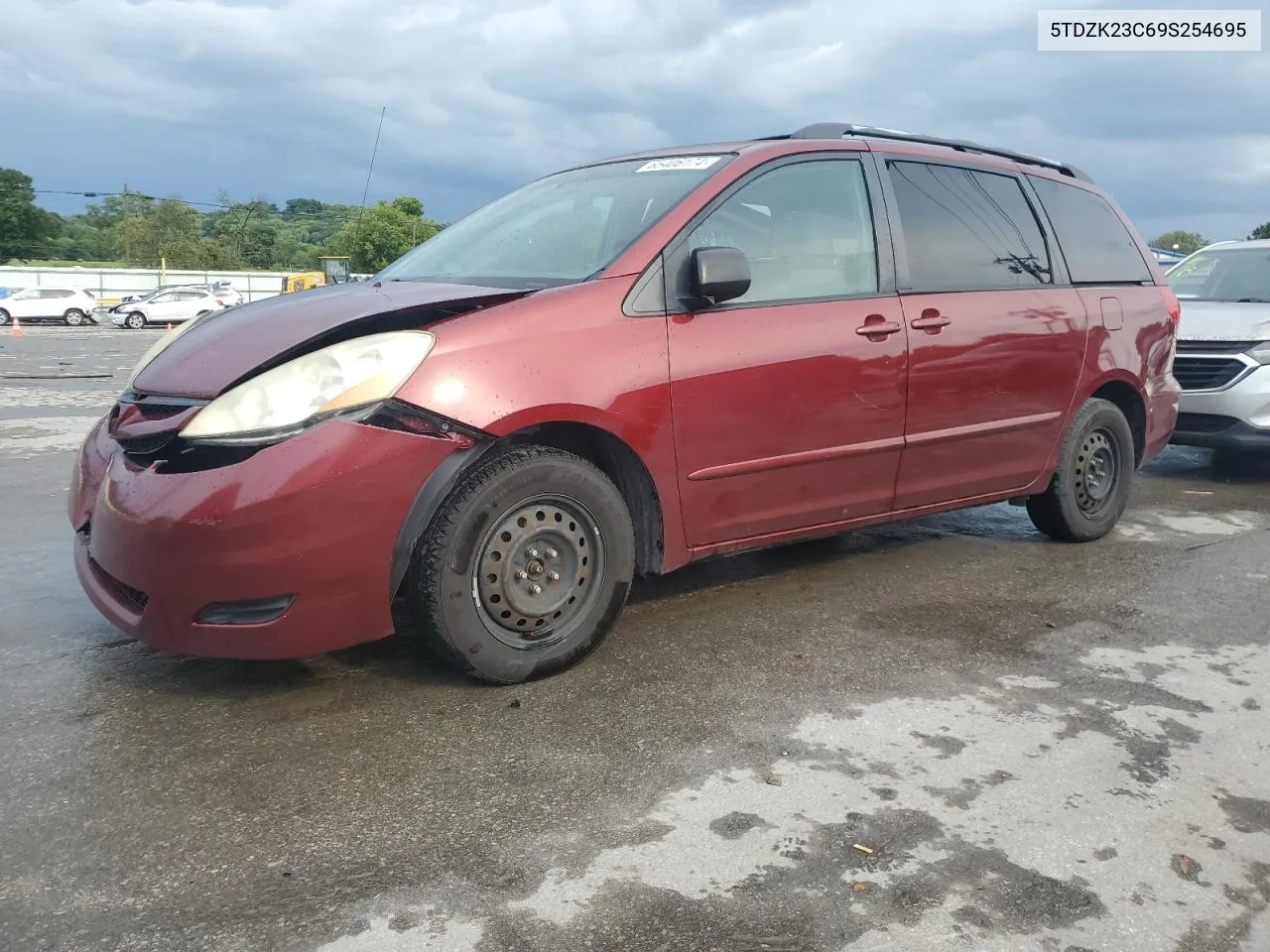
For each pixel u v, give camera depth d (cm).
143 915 200
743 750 272
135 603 287
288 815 237
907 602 402
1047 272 464
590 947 191
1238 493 656
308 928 196
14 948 190
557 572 312
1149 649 355
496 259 374
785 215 371
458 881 212
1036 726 291
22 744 272
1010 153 483
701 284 323
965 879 215
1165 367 527
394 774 257
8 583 420
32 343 2536
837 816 239
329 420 271
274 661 330
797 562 459
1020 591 420
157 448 283
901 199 409
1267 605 409
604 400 311
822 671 328
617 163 412
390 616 285
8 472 679
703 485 341
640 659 335
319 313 304
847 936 196
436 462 282
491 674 303
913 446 400
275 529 264
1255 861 225
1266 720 298
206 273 5772
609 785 252
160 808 239
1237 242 842
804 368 358
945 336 404
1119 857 225
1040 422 454
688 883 212
